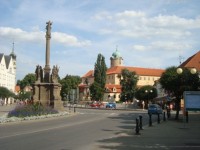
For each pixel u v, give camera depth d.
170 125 30.47
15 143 16.34
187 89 38.12
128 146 16.30
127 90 122.50
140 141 18.38
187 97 26.80
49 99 52.19
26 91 169.50
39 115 39.50
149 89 94.81
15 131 22.56
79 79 153.50
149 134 22.34
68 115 46.16
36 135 20.20
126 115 50.75
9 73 155.12
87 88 158.12
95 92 133.25
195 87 38.62
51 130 23.78
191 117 45.66
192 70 31.70
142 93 95.12
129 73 123.25
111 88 155.88
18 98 155.25
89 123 32.00
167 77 39.44
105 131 24.03
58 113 45.25
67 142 17.25
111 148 15.52
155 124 31.75
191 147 16.19
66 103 110.62
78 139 18.73
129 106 106.38
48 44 53.94
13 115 36.19
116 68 179.00
